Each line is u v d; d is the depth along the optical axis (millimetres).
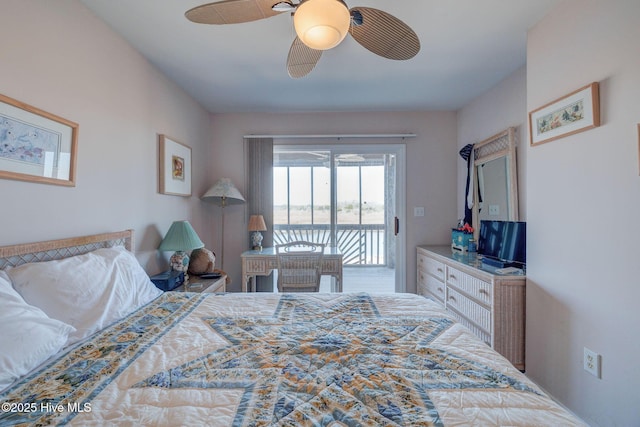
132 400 776
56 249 1393
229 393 813
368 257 3750
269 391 822
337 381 869
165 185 2398
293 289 2791
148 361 968
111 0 1555
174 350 1045
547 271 1743
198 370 920
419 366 946
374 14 1225
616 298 1345
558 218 1654
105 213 1764
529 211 1876
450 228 3430
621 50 1301
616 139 1330
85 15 1596
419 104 3191
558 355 1670
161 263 2385
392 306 1512
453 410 743
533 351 1862
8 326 901
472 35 1906
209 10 1177
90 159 1641
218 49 2057
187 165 2816
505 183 2496
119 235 1830
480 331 2117
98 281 1359
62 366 931
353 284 3764
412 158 3418
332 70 2371
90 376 877
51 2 1391
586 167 1479
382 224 3729
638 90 1240
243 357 1001
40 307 1120
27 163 1269
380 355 1015
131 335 1160
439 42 1984
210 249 3396
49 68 1381
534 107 1807
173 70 2365
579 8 1498
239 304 1545
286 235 3637
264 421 705
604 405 1404
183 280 2279
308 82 2596
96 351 1028
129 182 1987
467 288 2297
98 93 1699
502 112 2580
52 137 1393
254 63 2256
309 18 1018
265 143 3398
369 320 1326
